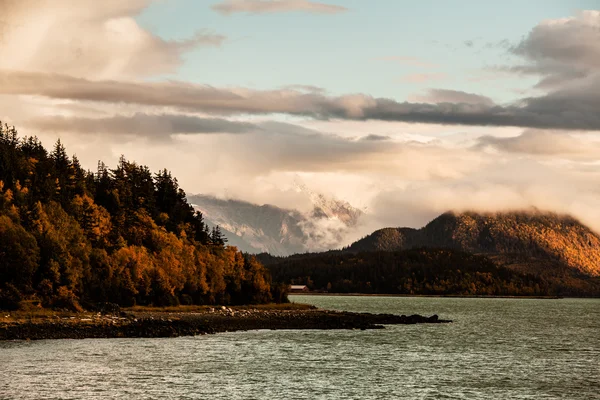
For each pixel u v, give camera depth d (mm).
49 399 75750
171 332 132625
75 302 155000
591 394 86062
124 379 87438
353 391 85250
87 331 125688
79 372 90062
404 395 83812
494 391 87250
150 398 78125
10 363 93938
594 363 113000
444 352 124000
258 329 153625
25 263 151125
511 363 111688
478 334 164000
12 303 143250
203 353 111125
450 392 86188
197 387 84750
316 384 88938
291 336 140875
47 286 153750
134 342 120438
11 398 75562
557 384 92562
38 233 164375
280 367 100562
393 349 125438
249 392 82938
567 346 139625
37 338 118125
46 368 91438
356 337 143125
